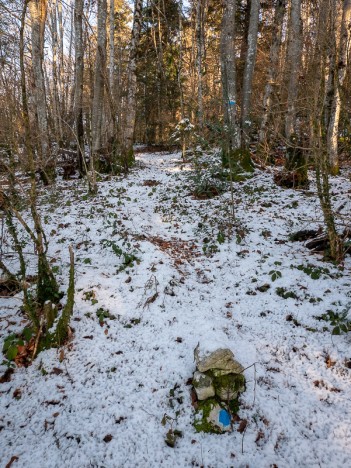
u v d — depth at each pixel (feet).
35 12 26.61
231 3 27.76
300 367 9.29
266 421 7.87
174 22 53.62
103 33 30.89
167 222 20.53
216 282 13.88
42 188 27.63
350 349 9.64
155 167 41.14
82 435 7.66
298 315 11.28
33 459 7.13
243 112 32.81
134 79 38.63
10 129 13.70
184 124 37.37
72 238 17.58
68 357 9.80
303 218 19.10
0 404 8.39
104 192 26.84
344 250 14.32
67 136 42.09
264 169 31.30
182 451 7.33
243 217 20.08
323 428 7.63
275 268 14.28
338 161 27.99
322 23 16.24
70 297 10.34
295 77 29.84
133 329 11.04
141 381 9.06
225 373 8.43
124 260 15.06
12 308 11.66
